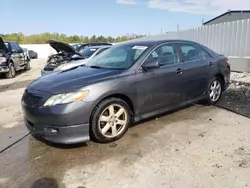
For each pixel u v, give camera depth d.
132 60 3.70
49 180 2.55
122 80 3.35
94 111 3.12
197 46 4.68
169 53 4.09
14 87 8.56
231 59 8.30
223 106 4.83
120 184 2.42
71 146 3.29
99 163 2.83
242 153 2.92
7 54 10.77
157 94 3.79
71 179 2.55
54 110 2.91
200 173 2.54
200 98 4.64
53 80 3.38
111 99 3.27
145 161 2.83
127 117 3.50
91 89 3.07
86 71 3.64
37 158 3.03
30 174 2.67
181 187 2.33
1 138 3.74
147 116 3.77
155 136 3.50
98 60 4.25
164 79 3.85
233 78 7.26
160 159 2.86
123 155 2.99
